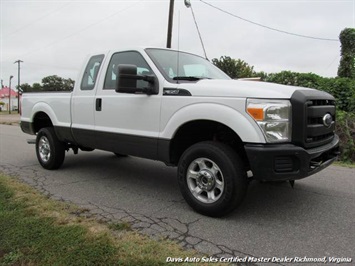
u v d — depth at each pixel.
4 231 3.22
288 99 3.41
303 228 3.46
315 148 3.60
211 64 5.35
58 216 3.65
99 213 3.83
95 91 5.01
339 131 7.79
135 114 4.37
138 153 4.43
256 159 3.30
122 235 3.22
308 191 4.77
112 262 2.69
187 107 3.79
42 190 4.74
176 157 4.17
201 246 3.03
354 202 4.30
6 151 8.43
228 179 3.51
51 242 2.99
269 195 4.57
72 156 7.54
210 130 4.12
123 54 4.77
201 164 3.79
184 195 3.94
